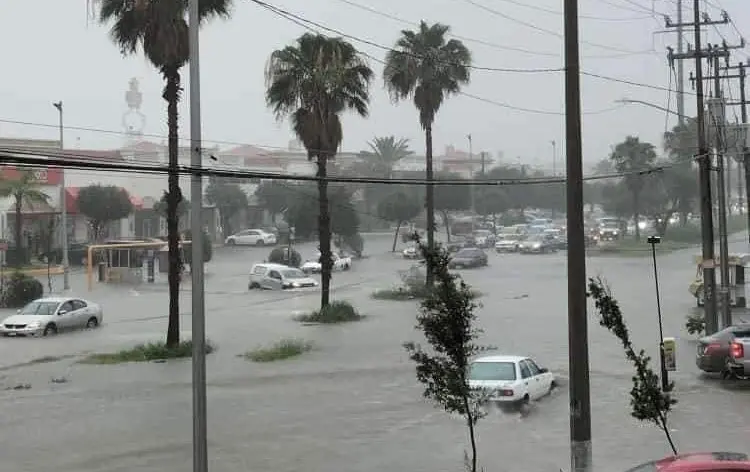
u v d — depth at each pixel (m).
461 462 14.80
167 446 16.23
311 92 35.81
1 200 63.09
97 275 58.97
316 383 22.92
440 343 11.71
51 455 15.56
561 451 15.52
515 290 48.28
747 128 35.69
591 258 73.19
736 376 22.59
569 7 11.97
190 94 13.17
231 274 61.28
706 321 28.08
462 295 11.91
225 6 27.06
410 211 84.00
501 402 18.69
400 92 46.19
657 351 27.59
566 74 11.95
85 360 26.73
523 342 29.22
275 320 36.78
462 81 47.38
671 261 68.88
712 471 7.84
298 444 16.28
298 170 98.69
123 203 69.88
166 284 55.34
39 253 66.44
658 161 101.81
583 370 11.66
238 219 96.31
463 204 95.81
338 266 63.09
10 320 32.81
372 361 26.23
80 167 13.38
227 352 28.27
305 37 36.25
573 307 11.74
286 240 88.50
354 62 36.62
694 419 18.03
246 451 15.74
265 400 20.66
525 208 134.12
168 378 23.66
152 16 25.92
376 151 108.38
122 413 19.25
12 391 21.92
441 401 11.66
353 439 16.59
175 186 27.27
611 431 16.95
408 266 67.19
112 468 14.70
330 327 34.28
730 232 104.06
